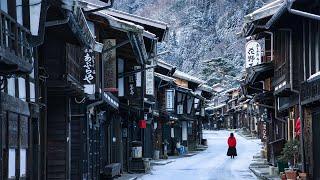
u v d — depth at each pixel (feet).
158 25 113.39
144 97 126.41
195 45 595.06
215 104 462.19
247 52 116.37
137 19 113.19
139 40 86.38
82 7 65.00
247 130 351.25
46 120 66.80
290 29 88.94
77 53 76.54
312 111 81.15
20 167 50.57
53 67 65.00
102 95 82.38
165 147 189.26
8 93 46.98
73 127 80.28
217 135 341.00
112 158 113.91
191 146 236.84
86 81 79.15
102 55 84.53
